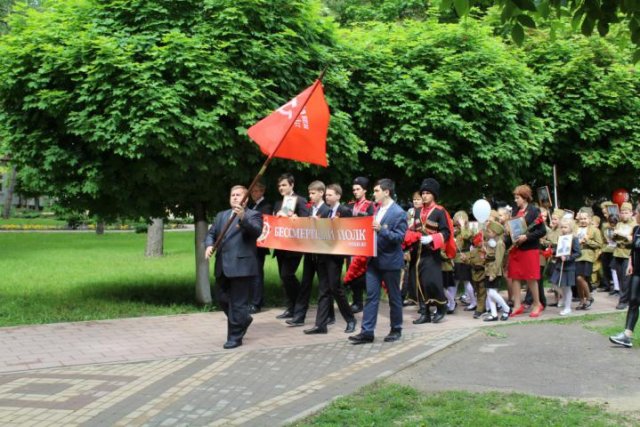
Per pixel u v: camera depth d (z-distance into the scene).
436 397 5.46
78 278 14.34
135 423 4.89
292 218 8.27
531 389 5.77
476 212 9.29
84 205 10.62
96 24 9.58
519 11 4.90
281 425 4.78
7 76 9.41
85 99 9.01
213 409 5.21
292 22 10.25
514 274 9.58
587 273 10.41
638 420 4.88
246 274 7.43
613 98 13.83
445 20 14.95
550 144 13.99
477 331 8.41
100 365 6.68
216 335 8.23
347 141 10.41
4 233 36.03
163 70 9.17
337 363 6.73
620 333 7.57
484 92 11.48
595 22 5.23
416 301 9.66
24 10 10.21
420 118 11.37
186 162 9.27
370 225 7.46
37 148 9.69
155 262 18.17
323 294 8.34
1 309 9.98
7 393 5.66
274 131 7.67
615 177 15.05
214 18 9.81
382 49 11.95
